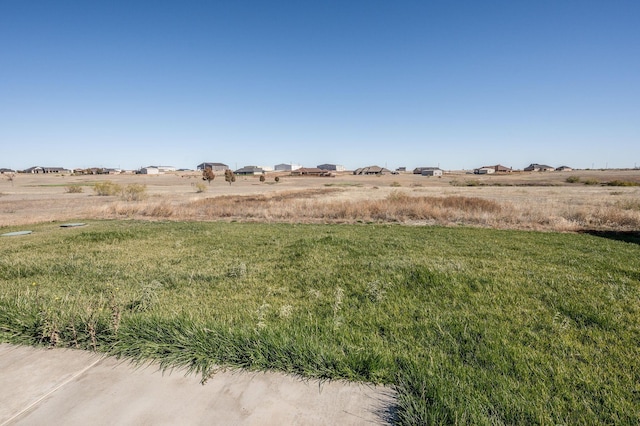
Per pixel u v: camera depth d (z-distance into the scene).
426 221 18.05
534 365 2.87
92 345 3.16
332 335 3.44
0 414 2.24
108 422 2.15
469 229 14.41
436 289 5.16
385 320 3.95
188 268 7.10
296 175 156.12
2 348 3.20
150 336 3.14
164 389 2.52
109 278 6.30
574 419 2.20
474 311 4.26
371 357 2.82
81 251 9.12
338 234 12.59
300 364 2.73
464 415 2.12
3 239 11.58
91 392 2.48
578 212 17.03
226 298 4.98
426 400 2.28
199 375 2.70
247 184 83.94
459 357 3.01
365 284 5.49
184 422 2.14
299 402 2.34
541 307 4.33
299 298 4.98
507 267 6.65
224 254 8.61
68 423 2.14
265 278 6.14
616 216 15.55
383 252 8.55
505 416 2.21
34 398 2.42
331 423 2.13
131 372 2.76
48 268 7.02
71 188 52.72
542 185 65.81
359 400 2.37
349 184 81.81
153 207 22.34
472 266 6.73
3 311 3.70
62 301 4.33
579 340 3.39
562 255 8.12
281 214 20.70
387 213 19.72
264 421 2.15
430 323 3.84
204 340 3.01
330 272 6.41
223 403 2.34
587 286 5.24
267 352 2.85
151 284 5.59
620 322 3.80
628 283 5.47
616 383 2.59
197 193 47.75
